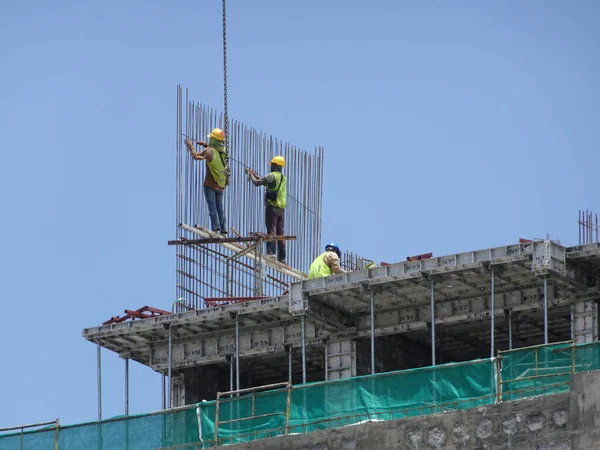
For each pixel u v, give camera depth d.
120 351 145.62
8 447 122.69
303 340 134.88
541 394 108.44
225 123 147.50
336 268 137.12
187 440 118.12
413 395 113.19
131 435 119.81
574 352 109.25
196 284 144.75
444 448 107.38
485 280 132.38
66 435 121.75
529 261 128.62
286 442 112.50
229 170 146.12
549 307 132.88
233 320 140.12
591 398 103.62
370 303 136.25
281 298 138.12
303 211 149.75
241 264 145.25
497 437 105.94
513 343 139.62
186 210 145.38
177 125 146.50
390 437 109.19
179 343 144.75
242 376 147.25
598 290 130.75
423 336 140.12
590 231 135.12
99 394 142.88
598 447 102.56
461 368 112.38
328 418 114.88
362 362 138.62
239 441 116.56
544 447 104.31
